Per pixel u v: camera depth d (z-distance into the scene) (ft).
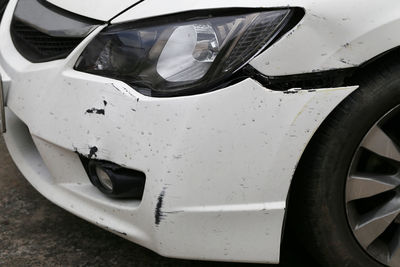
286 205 5.70
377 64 5.70
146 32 5.70
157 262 7.28
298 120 5.38
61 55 6.19
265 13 5.38
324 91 5.39
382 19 5.42
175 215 5.55
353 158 5.91
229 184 5.51
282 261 7.32
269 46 5.29
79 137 5.80
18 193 8.64
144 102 5.41
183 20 5.60
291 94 5.33
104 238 7.70
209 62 5.40
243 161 5.44
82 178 6.32
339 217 6.14
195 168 5.39
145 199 5.63
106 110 5.59
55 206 8.36
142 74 5.59
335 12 5.32
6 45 7.37
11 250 7.43
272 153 5.44
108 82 5.64
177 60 5.52
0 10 8.38
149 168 5.45
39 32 6.68
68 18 6.35
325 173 5.87
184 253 5.81
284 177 5.55
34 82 6.32
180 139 5.32
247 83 5.28
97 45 5.89
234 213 5.64
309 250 6.46
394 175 6.25
